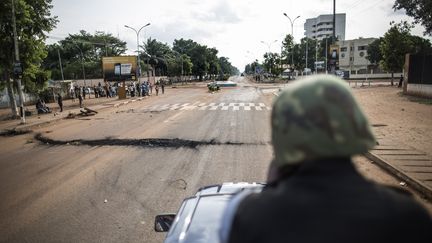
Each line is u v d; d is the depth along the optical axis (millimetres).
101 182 8031
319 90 1000
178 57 104250
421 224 903
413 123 15133
